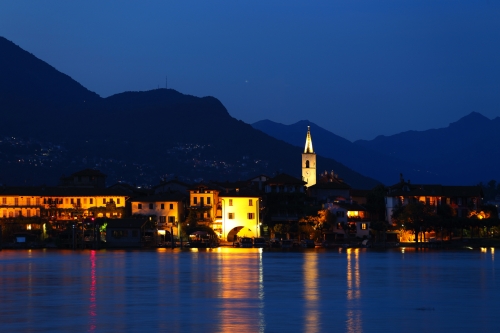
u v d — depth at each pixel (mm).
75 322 93188
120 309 102625
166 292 120062
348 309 102562
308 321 93562
